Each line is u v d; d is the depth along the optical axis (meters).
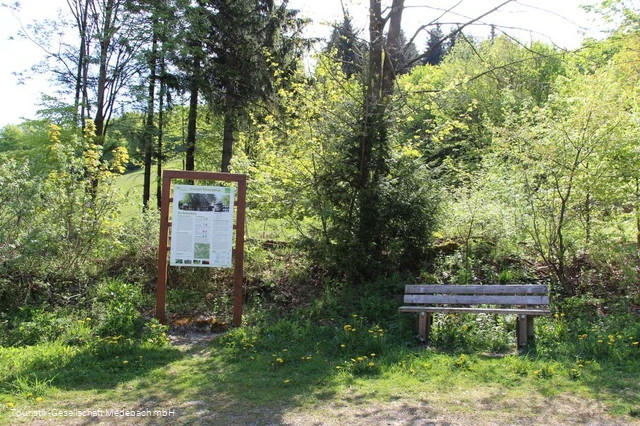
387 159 9.30
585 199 8.62
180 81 18.80
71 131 16.55
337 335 7.17
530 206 8.79
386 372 5.78
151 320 7.62
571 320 7.63
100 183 9.77
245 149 15.05
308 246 9.39
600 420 4.37
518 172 9.00
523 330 6.64
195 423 4.48
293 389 5.35
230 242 8.02
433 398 4.99
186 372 6.01
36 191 8.59
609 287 8.77
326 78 9.84
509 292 7.34
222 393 5.26
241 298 8.02
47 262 9.01
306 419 4.53
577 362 5.91
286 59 19.09
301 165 9.49
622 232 8.73
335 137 9.27
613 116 8.03
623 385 5.20
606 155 8.23
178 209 7.99
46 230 8.41
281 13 19.38
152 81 19.09
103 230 9.50
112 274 9.77
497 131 9.39
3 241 8.27
